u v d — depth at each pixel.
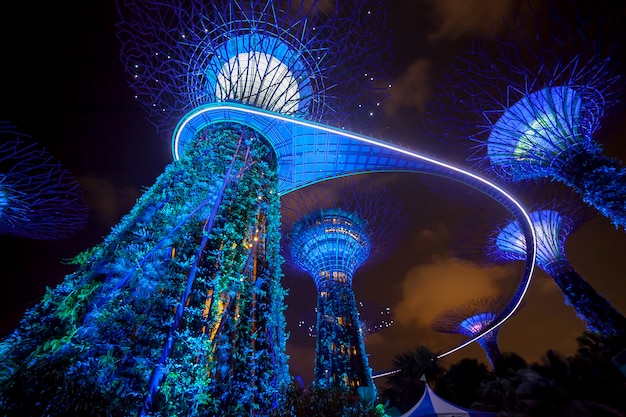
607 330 20.69
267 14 11.89
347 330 22.66
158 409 5.75
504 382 20.02
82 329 6.31
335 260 25.52
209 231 8.30
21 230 10.02
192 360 6.42
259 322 8.39
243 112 12.53
